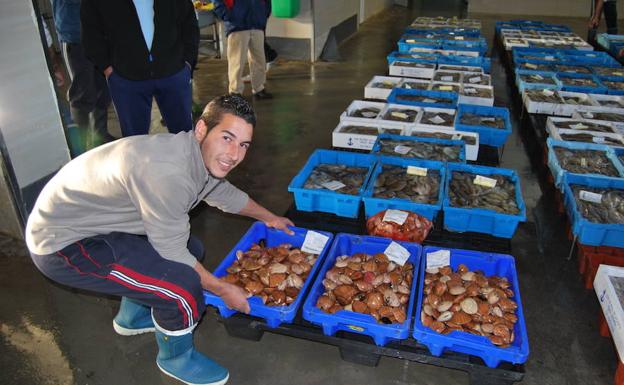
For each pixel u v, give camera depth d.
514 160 4.01
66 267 1.58
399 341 1.95
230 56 5.25
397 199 2.55
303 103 5.41
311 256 2.29
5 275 2.57
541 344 2.15
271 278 2.07
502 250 2.43
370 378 1.99
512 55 6.94
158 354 1.96
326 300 1.96
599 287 2.22
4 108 2.48
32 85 2.60
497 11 12.92
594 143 3.40
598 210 2.62
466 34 7.61
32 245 1.59
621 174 2.98
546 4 12.50
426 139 3.42
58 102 2.76
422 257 2.23
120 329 2.18
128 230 1.65
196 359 1.93
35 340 2.17
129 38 2.84
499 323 1.84
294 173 3.77
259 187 3.56
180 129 3.32
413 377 2.00
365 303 1.97
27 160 2.67
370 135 3.55
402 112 4.14
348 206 2.66
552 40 7.46
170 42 2.99
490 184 2.77
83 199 1.54
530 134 4.52
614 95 4.65
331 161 3.18
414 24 8.64
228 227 3.06
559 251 2.80
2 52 2.41
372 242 2.34
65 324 2.27
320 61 7.33
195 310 1.73
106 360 2.07
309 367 2.05
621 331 1.89
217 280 1.75
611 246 2.49
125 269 1.59
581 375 2.00
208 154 1.48
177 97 3.18
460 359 1.85
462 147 3.30
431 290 2.04
